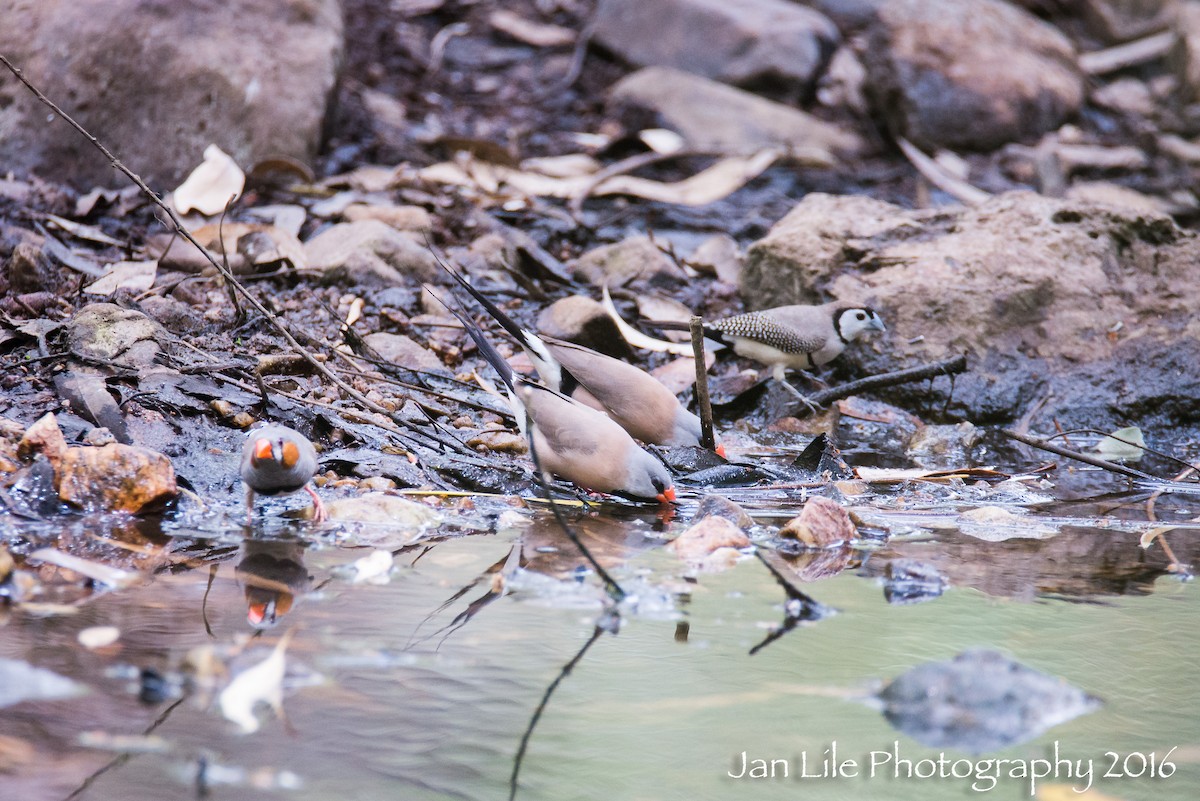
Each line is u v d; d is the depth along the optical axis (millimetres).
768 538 7543
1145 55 25062
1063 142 21484
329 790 4141
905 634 5773
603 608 6020
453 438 9117
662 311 12555
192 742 4410
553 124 20719
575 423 8180
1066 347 11828
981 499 8953
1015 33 22219
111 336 9305
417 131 18891
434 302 11852
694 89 20516
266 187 15039
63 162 14484
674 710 4891
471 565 6645
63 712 4559
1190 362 11617
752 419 11391
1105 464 9398
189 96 15039
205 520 7320
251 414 8781
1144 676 5336
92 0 14859
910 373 11156
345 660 5176
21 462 7531
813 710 4930
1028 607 6258
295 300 11586
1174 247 12617
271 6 16094
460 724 4680
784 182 19109
